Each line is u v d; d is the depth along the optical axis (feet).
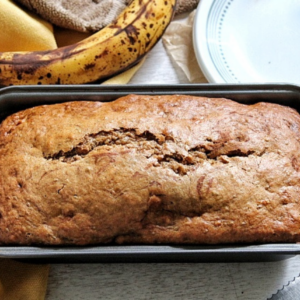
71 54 1.51
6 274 1.35
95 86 1.41
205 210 1.25
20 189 1.28
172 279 1.38
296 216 1.24
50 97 1.42
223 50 1.77
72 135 1.32
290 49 1.79
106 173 1.27
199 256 1.28
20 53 1.51
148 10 1.59
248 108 1.38
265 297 1.36
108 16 1.71
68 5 1.68
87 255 1.24
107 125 1.33
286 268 1.39
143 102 1.38
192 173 1.27
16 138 1.35
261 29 1.82
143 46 1.58
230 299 1.36
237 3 1.84
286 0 1.86
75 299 1.36
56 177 1.27
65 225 1.25
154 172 1.27
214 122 1.34
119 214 1.26
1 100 1.40
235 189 1.25
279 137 1.32
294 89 1.40
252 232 1.24
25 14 1.62
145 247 1.25
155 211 1.26
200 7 1.80
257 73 1.76
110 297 1.36
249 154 1.30
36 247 1.25
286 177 1.27
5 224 1.26
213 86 1.41
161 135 1.31
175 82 1.73
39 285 1.35
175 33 1.80
